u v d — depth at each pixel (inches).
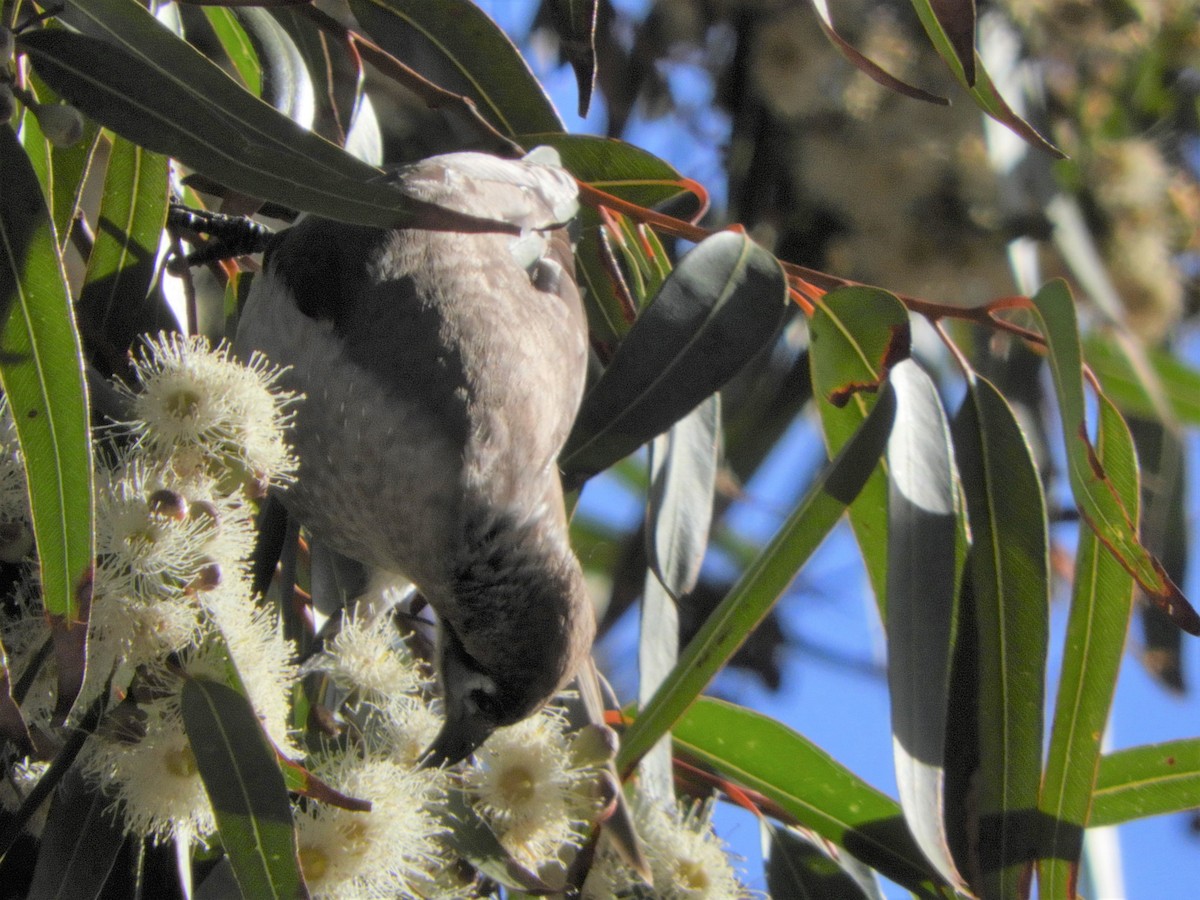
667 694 217.9
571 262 295.7
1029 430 356.8
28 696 173.0
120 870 186.1
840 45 210.8
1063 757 233.1
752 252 232.8
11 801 178.1
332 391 251.3
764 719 247.1
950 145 353.1
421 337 254.5
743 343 227.5
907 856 238.8
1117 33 397.1
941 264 352.2
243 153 177.8
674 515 253.9
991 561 240.1
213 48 306.3
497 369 258.8
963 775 233.0
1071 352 231.6
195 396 182.1
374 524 257.9
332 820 179.2
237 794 165.3
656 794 223.8
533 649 259.9
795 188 371.9
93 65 180.1
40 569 164.4
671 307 227.1
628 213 266.5
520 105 271.9
